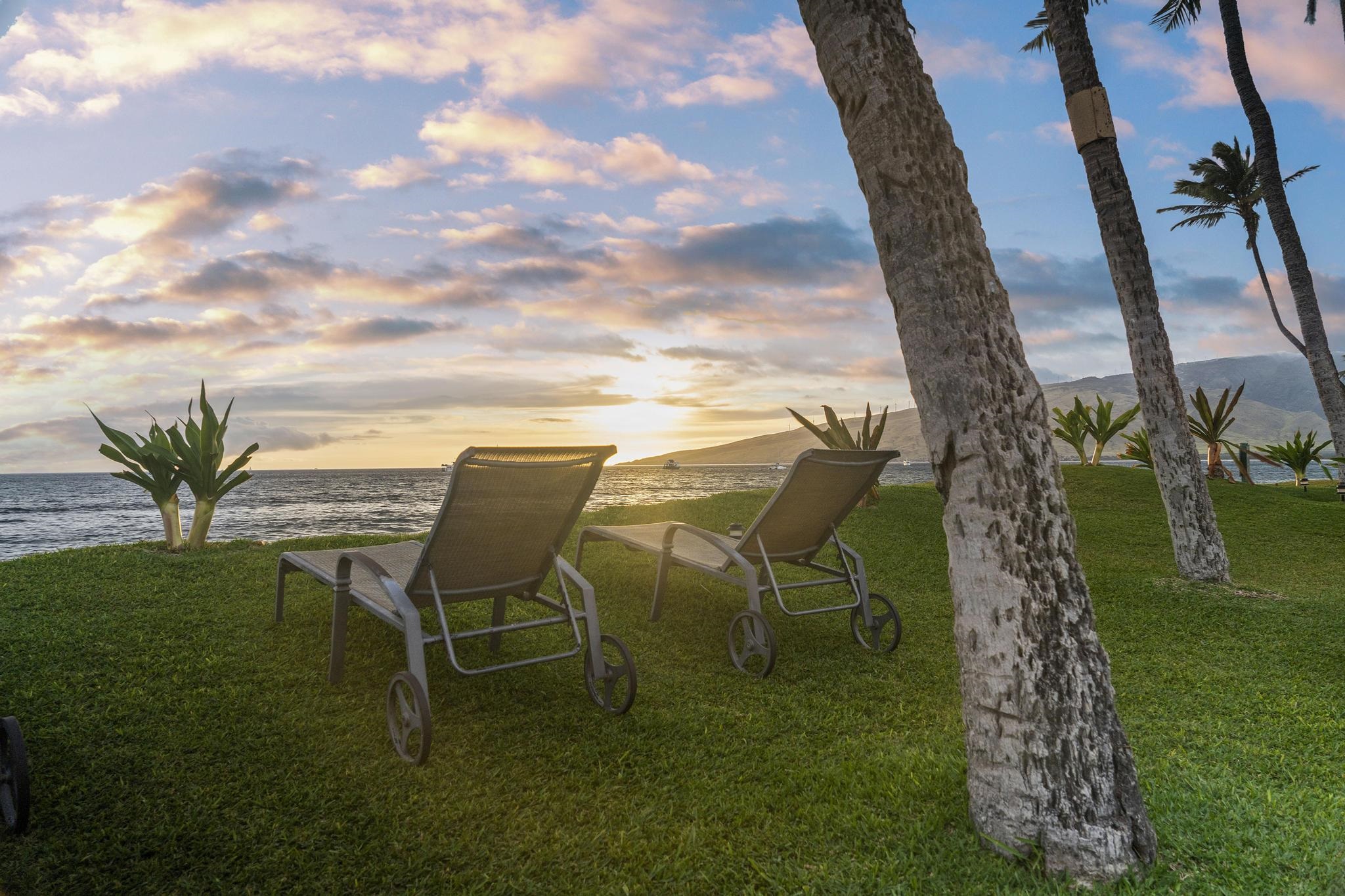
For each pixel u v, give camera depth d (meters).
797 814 2.59
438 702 3.60
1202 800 2.60
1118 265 7.47
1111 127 7.43
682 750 3.17
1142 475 14.10
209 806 2.62
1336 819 2.48
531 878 2.26
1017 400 2.34
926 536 8.81
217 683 3.69
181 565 6.05
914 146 2.39
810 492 4.47
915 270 2.39
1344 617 5.70
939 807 2.55
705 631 4.96
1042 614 2.26
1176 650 4.85
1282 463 18.48
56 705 3.39
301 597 5.15
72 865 2.29
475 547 3.50
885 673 4.25
